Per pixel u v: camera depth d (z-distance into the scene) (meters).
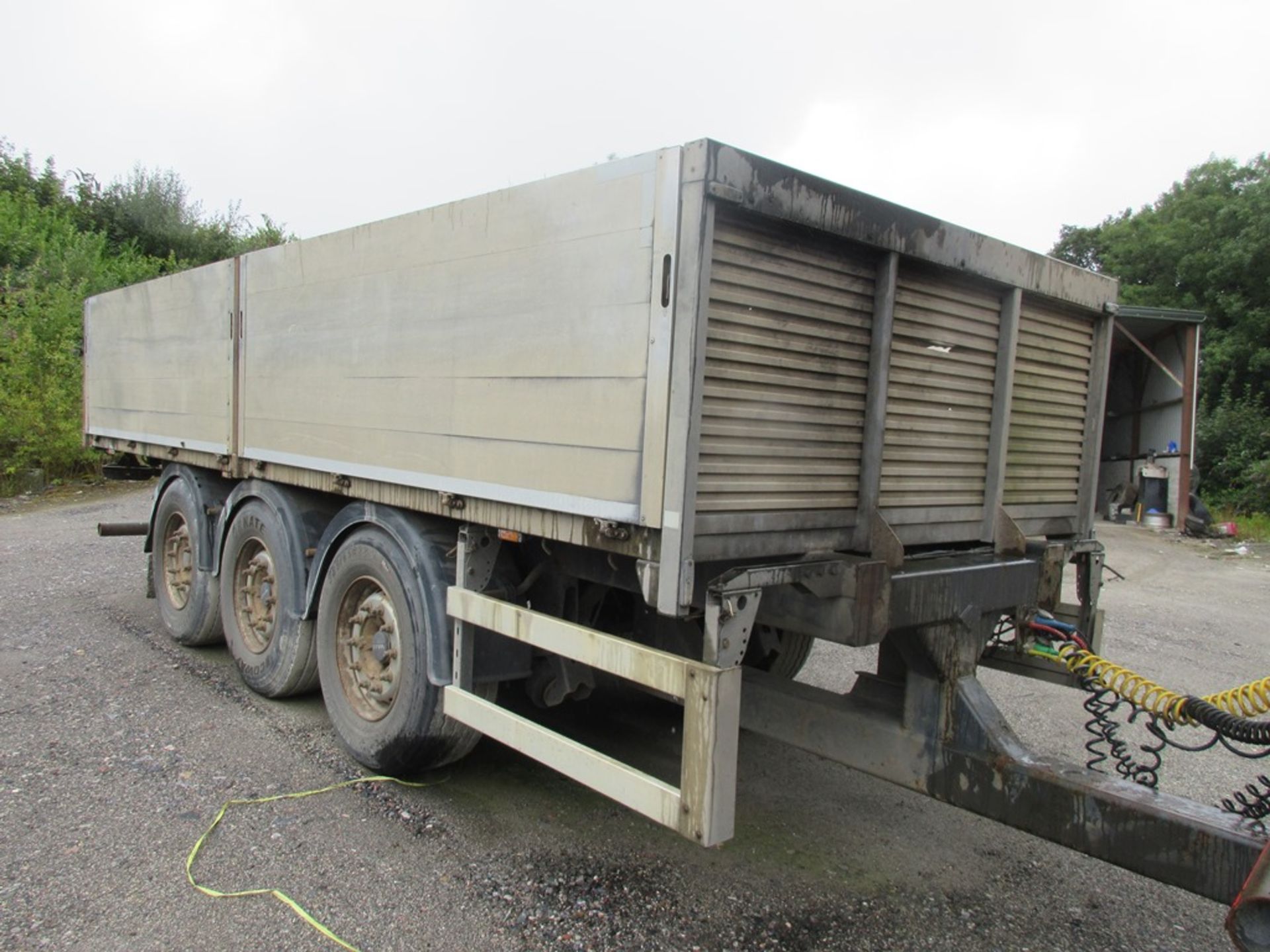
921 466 2.88
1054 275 3.23
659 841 3.22
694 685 2.28
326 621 3.95
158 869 2.90
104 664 5.13
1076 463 3.55
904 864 3.14
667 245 2.26
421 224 3.26
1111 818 2.19
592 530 2.55
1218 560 11.05
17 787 3.46
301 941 2.54
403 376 3.39
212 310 4.88
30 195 21.30
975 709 2.55
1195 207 20.53
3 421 13.03
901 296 2.74
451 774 3.75
